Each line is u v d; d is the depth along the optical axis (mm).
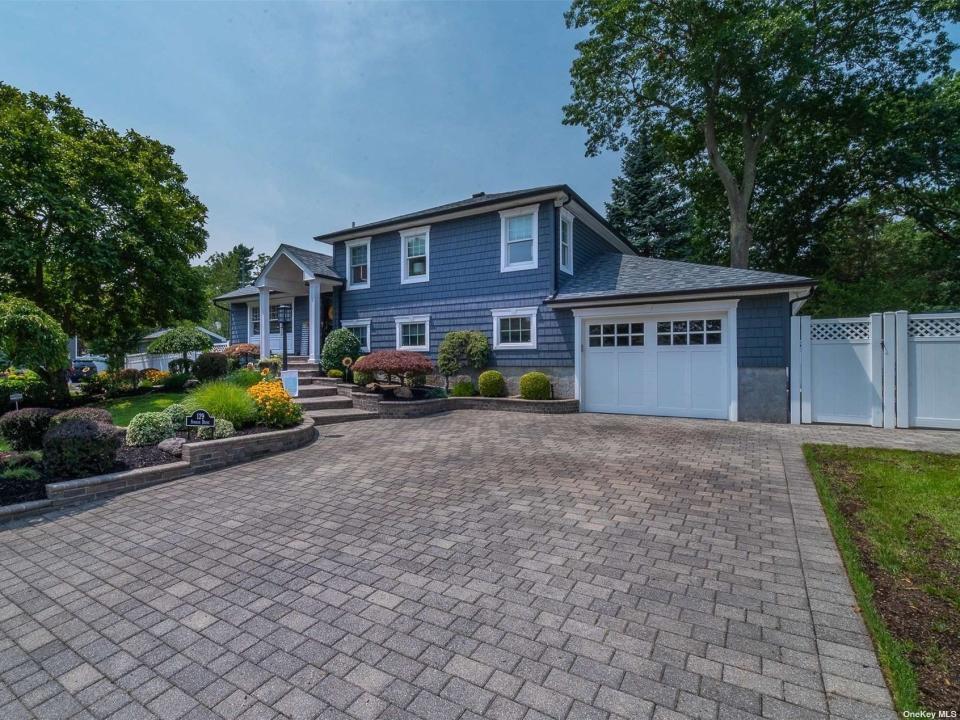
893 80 15828
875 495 4582
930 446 6754
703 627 2525
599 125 18734
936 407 8242
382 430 9031
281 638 2518
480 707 1972
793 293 9219
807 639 2406
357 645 2434
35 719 1972
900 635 2387
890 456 6102
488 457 6645
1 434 6332
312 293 14914
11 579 3297
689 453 6684
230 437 6652
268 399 7758
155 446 6555
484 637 2469
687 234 22547
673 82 17016
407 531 3982
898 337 8383
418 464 6312
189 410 7266
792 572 3143
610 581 3051
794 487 5016
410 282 14547
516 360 12562
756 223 19734
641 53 16594
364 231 15141
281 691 2104
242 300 19609
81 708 2033
